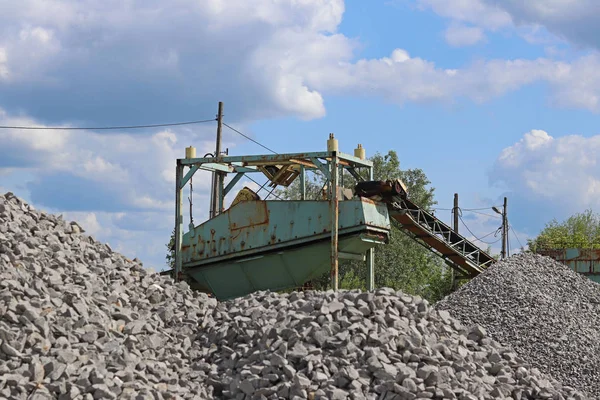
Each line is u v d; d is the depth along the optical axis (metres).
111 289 14.27
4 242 13.55
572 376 17.00
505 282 21.84
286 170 27.59
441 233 30.81
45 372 10.50
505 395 12.68
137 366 11.62
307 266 25.17
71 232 16.36
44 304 12.07
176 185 27.12
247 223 25.83
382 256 45.53
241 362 12.39
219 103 37.19
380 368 11.63
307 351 12.05
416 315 13.95
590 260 31.02
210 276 26.86
